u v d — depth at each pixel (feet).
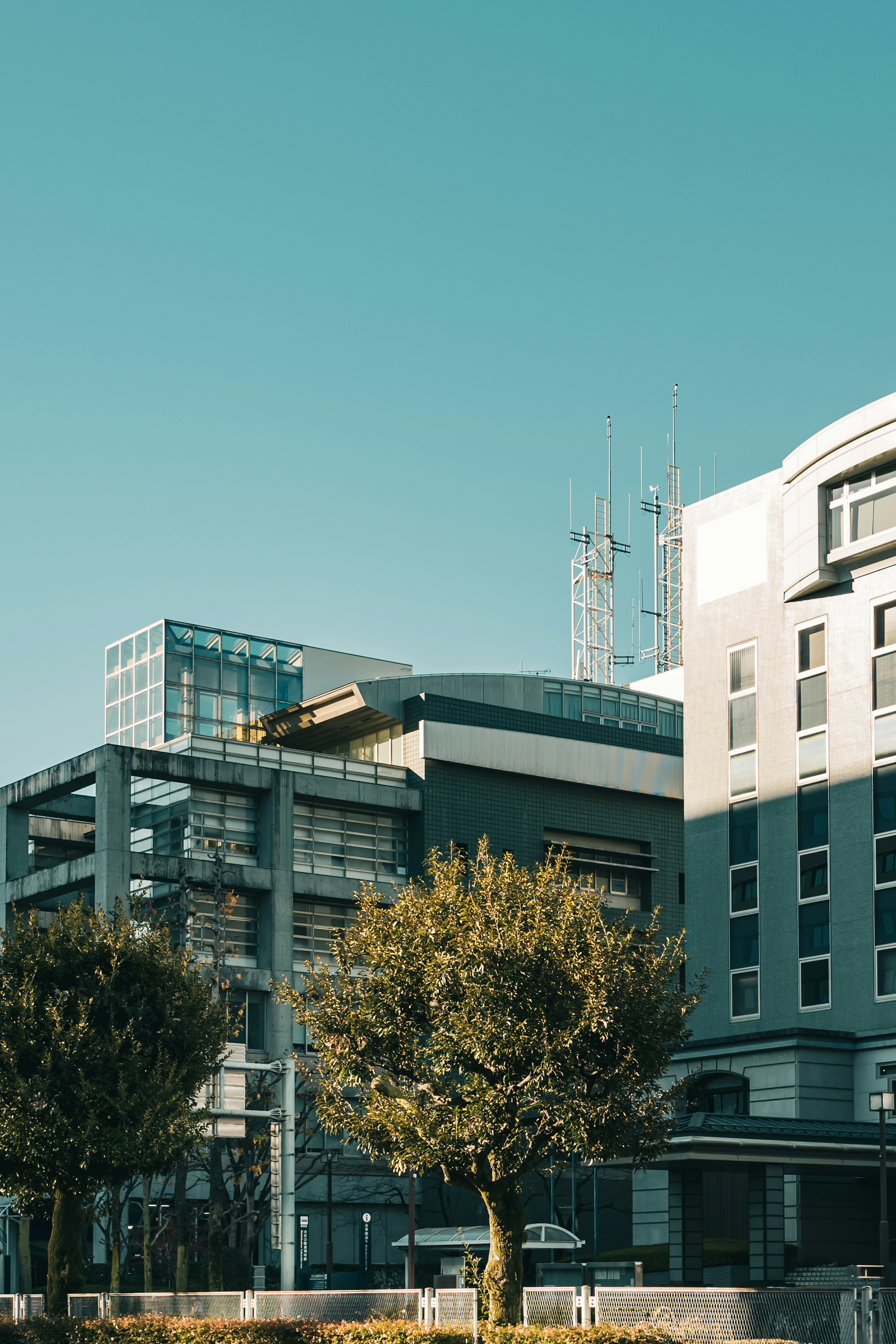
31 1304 120.88
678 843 317.22
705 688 225.97
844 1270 158.10
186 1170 180.86
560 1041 85.76
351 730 304.91
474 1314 80.28
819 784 206.59
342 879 280.10
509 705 308.19
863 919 197.57
